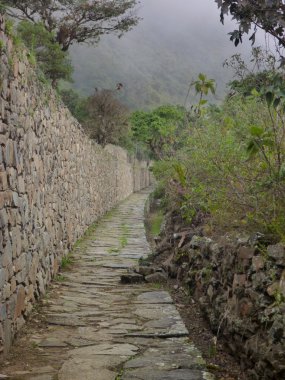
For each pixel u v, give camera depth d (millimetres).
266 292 3926
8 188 5219
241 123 5922
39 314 6199
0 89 4957
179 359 4688
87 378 4211
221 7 3410
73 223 11773
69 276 8664
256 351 3891
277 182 4238
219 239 5859
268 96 3539
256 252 4293
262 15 3375
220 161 5738
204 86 6121
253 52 4168
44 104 7906
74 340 5258
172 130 11805
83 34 21422
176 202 9430
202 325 5875
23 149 6125
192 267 7105
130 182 38594
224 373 4363
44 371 4371
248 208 4945
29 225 6324
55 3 20562
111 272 9156
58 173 9328
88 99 28938
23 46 6301
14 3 19797
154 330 5617
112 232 15414
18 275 5520
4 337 4715
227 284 5070
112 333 5516
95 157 17609
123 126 28891
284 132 4375
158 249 9461
